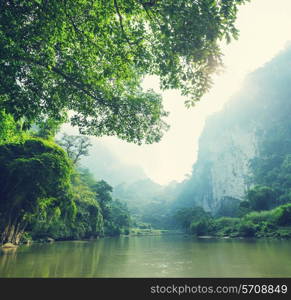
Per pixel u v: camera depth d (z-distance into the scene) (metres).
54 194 21.33
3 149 19.41
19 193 18.75
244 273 8.83
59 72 8.09
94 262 12.04
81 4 7.02
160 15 6.81
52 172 19.30
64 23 6.91
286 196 62.69
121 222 78.25
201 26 5.95
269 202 57.59
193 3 6.05
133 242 33.84
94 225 44.16
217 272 9.10
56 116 8.64
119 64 8.43
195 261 12.34
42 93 8.20
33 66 7.63
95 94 9.16
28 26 6.53
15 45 6.45
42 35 6.77
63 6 6.50
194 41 6.32
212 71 6.95
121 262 12.13
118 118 9.69
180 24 6.15
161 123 10.12
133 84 10.10
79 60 8.22
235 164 130.75
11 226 20.39
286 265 10.53
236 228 48.03
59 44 7.89
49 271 9.38
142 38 7.63
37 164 18.47
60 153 21.62
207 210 139.50
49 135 24.36
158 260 12.91
